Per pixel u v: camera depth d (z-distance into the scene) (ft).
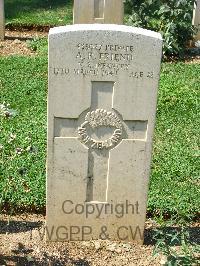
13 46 16.05
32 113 12.09
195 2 15.53
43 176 10.05
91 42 8.00
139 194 8.75
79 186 8.68
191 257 8.14
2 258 8.57
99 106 8.32
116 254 8.81
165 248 8.34
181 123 12.12
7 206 9.52
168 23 15.21
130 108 8.32
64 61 8.04
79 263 8.64
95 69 8.11
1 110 8.99
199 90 13.38
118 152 8.53
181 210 9.57
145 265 8.64
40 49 15.58
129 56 8.08
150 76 8.17
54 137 8.41
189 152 11.11
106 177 8.68
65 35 7.95
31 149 9.29
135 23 15.38
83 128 8.39
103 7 15.60
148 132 8.44
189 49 16.17
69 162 8.54
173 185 10.18
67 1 21.33
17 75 13.70
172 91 13.17
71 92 8.20
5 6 20.18
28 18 18.70
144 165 8.60
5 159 10.36
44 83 13.39
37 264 8.55
